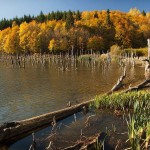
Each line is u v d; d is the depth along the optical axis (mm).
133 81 46938
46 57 130250
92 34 150375
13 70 74312
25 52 143000
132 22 173625
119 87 33875
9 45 147125
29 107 29578
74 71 69625
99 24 158000
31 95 36656
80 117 23141
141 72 62500
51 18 190125
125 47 143875
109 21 157375
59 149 16547
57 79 53406
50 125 21125
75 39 142375
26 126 19453
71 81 49969
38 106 29984
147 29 157375
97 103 25406
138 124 16922
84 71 69250
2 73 66188
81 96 35031
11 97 35469
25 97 35312
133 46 150250
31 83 48219
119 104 24875
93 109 25344
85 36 144875
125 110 24344
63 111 23109
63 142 17656
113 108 25234
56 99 33562
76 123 21578
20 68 80625
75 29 146250
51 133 19188
